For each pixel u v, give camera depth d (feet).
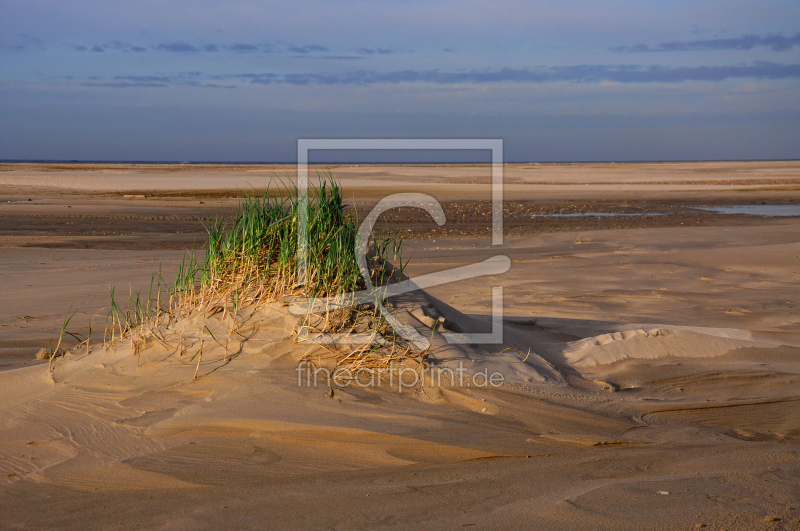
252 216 16.46
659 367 16.66
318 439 10.37
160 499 8.43
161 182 121.29
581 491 8.35
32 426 11.02
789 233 52.24
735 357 17.71
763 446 10.80
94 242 46.65
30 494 8.71
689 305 25.68
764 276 32.89
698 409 13.38
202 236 51.80
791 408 13.58
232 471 9.37
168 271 32.76
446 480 9.00
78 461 9.76
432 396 12.30
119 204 78.95
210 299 14.89
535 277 32.96
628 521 7.39
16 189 99.35
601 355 17.26
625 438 11.20
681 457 10.06
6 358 16.42
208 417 10.80
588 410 12.79
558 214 77.56
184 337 13.93
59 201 81.61
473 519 7.55
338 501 8.22
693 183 145.89
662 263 37.11
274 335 13.71
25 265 34.40
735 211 82.79
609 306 25.45
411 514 7.75
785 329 21.27
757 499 8.04
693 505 7.84
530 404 12.43
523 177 161.79
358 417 11.04
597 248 44.96
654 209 84.99
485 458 10.04
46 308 23.06
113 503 8.35
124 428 10.81
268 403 11.29
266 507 8.07
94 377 12.86
